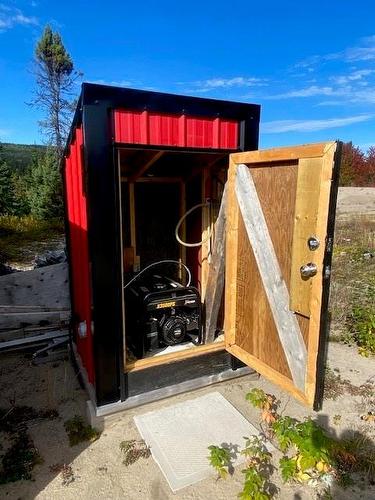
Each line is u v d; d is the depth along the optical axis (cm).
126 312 328
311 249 213
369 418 281
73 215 339
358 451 245
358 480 222
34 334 440
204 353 303
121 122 238
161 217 423
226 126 279
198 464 229
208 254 376
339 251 896
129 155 335
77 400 310
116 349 260
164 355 291
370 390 324
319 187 206
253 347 284
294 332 238
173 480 217
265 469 225
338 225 1254
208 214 373
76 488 215
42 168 1828
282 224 242
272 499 205
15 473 224
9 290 445
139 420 270
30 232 1343
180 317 330
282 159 232
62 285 466
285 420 251
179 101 254
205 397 300
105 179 238
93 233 240
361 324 432
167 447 243
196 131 267
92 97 226
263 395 292
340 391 321
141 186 409
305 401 230
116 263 252
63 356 392
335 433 264
